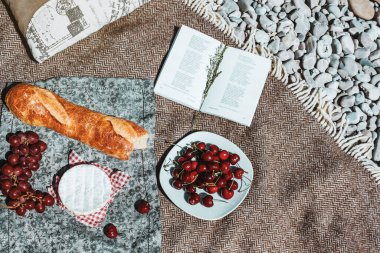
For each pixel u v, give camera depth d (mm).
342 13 1466
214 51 1321
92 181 1198
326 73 1412
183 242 1249
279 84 1349
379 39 1461
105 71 1308
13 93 1197
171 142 1299
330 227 1308
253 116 1325
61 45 1255
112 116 1242
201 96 1300
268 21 1412
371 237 1318
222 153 1247
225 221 1266
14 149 1196
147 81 1294
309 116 1342
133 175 1252
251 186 1285
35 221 1204
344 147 1354
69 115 1208
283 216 1290
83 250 1207
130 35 1325
